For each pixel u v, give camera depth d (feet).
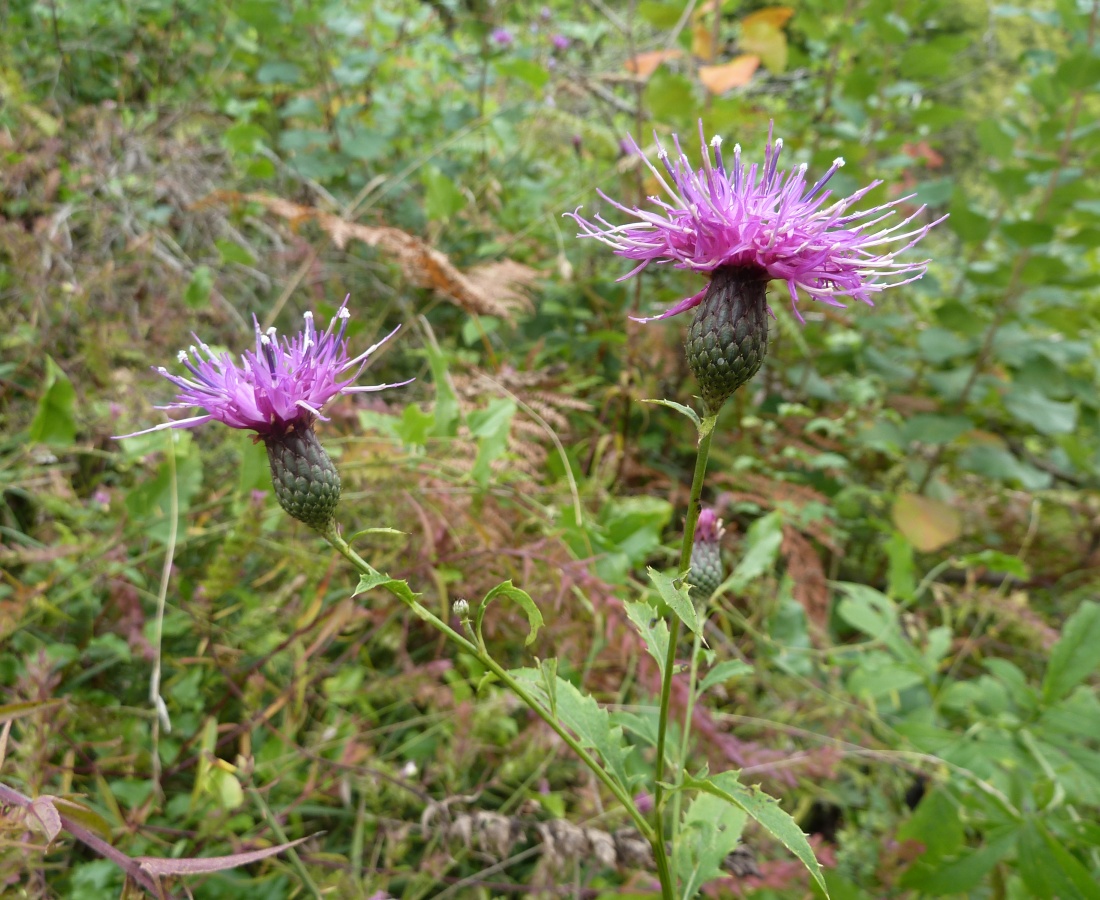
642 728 0.49
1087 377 1.42
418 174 1.23
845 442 1.20
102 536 0.73
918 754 0.73
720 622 0.92
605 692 0.75
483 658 0.40
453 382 0.92
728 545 0.97
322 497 0.42
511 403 0.79
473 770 0.72
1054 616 1.14
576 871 0.62
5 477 0.75
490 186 1.23
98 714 0.61
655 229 0.43
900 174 1.47
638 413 1.12
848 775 0.80
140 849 0.55
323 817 0.67
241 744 0.62
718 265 0.40
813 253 0.40
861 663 0.84
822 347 1.27
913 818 0.66
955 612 1.07
